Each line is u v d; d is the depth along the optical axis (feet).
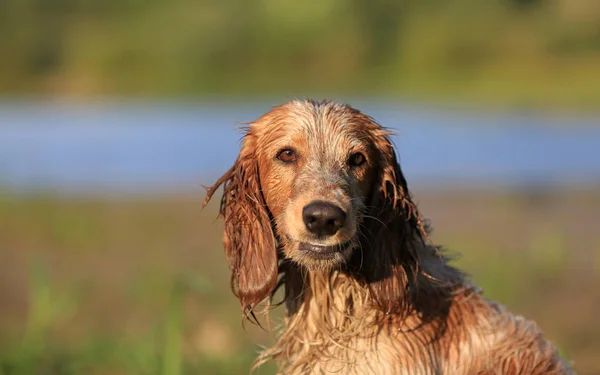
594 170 69.05
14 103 137.59
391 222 17.13
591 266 39.11
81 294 34.76
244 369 25.31
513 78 146.20
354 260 17.22
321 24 166.61
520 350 17.33
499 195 58.34
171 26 171.73
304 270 17.62
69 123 106.73
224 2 175.32
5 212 52.16
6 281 37.63
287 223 16.28
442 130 95.71
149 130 96.78
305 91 146.72
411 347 16.62
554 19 162.09
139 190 60.08
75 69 159.12
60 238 45.52
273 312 26.96
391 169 17.40
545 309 33.24
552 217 50.83
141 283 36.11
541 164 72.64
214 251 42.73
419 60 158.20
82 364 24.90
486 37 158.71
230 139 86.94
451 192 59.62
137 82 151.02
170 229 47.80
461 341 17.15
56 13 177.27
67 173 67.15
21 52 162.50
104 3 181.06
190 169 68.85
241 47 163.84
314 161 16.83
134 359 25.12
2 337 29.25
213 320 30.76
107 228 47.98
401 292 16.76
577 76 143.02
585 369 27.20
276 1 170.19
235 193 17.84
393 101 130.93
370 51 162.40
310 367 17.30
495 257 39.83
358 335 16.96
